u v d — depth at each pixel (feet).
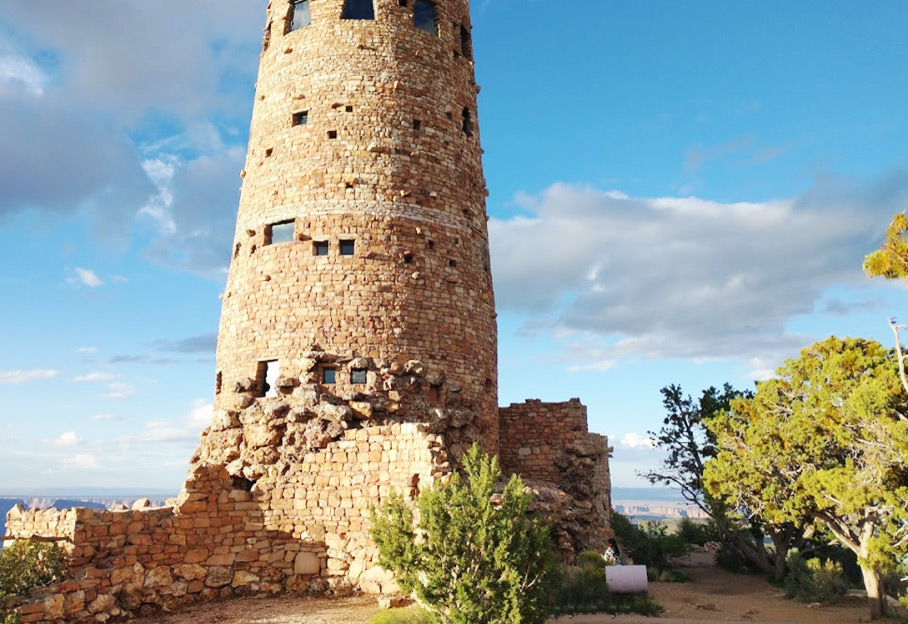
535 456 117.39
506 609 49.83
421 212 99.86
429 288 97.19
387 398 89.30
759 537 129.49
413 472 73.77
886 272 73.82
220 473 76.33
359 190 97.86
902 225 73.31
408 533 54.60
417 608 59.26
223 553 74.38
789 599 97.30
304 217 97.30
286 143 102.47
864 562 82.94
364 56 104.17
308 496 77.92
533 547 53.11
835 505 89.10
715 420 111.55
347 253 95.91
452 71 111.04
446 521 53.52
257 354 93.97
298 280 94.63
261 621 62.54
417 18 111.24
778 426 99.30
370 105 102.06
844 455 97.14
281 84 106.52
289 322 93.25
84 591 62.34
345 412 85.87
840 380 94.43
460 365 97.50
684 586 107.76
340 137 100.32
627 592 78.33
